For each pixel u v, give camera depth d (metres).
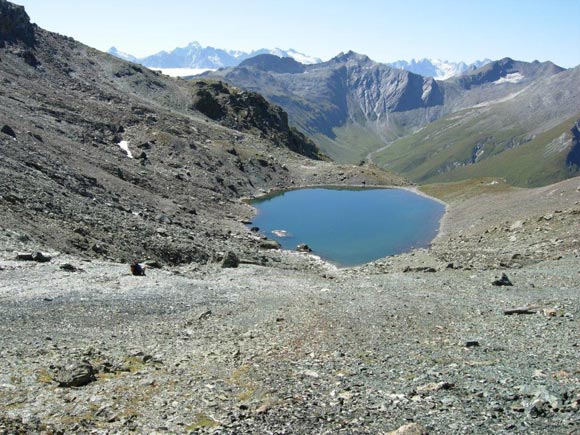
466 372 18.25
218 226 81.19
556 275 39.41
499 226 69.69
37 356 19.70
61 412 14.78
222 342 23.88
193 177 115.25
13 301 27.91
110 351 21.50
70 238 44.66
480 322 26.70
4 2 157.75
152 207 76.19
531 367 18.56
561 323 25.23
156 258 49.69
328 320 27.20
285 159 166.00
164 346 23.03
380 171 165.75
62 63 167.00
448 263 49.66
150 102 175.25
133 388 17.03
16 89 121.62
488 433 13.05
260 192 130.88
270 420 14.44
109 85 172.88
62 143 89.62
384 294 35.47
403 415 14.55
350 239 81.62
